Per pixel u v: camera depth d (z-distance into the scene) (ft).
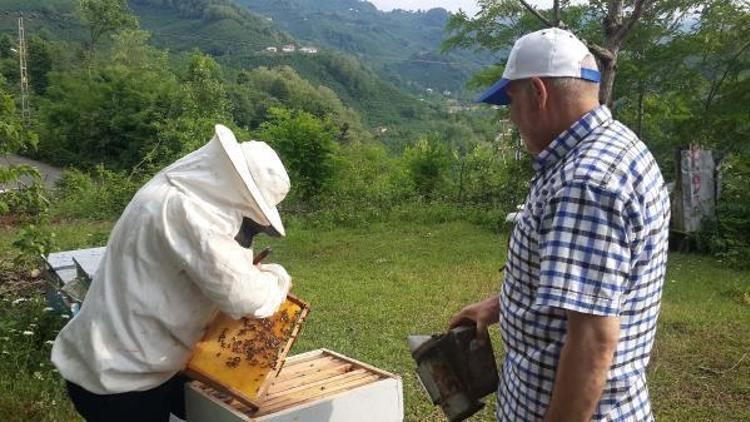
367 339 20.01
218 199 9.58
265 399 9.67
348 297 24.61
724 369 18.08
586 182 6.52
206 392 9.86
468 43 48.78
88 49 168.66
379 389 10.06
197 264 9.00
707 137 37.99
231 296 9.01
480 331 8.86
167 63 140.15
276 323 9.82
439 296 24.94
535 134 7.36
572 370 6.51
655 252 6.84
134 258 9.33
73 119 92.58
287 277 10.06
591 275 6.43
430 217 42.96
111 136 90.17
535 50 7.18
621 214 6.46
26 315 16.93
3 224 35.22
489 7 46.39
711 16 37.11
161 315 9.30
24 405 13.75
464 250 33.55
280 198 10.23
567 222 6.53
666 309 23.54
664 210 6.93
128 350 9.32
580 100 7.11
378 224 41.37
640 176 6.66
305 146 47.06
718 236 33.40
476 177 49.49
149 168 52.19
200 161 9.70
